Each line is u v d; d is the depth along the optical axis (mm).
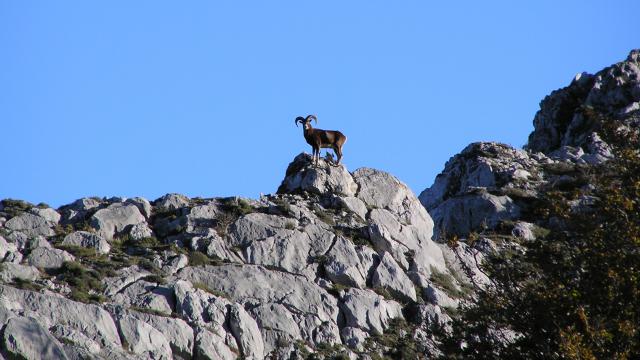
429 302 151875
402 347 137875
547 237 98625
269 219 160125
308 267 151875
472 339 97500
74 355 110438
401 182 183250
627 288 87188
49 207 163125
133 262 145125
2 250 141125
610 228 91688
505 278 97750
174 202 167125
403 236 168000
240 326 131625
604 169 100688
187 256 148750
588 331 84625
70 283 134750
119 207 160625
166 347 123312
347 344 137750
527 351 91688
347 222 166625
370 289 150500
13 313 115000
